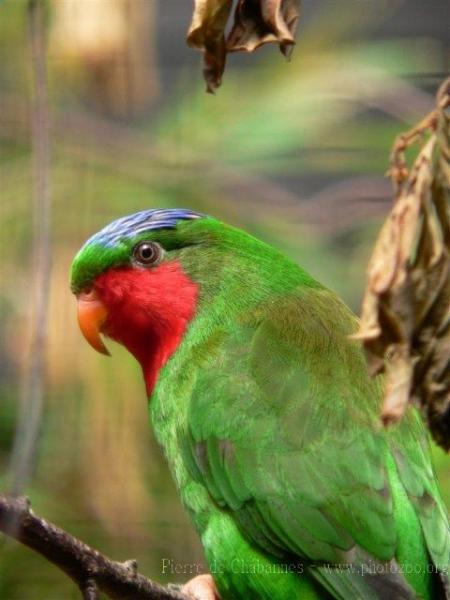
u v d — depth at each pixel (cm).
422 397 655
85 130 1317
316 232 1375
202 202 1330
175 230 976
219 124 1359
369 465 854
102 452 1188
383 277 634
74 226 1262
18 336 1227
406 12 1631
